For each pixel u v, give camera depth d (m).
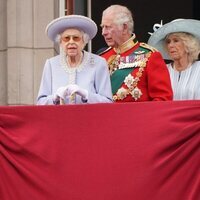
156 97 20.84
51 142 18.33
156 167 17.84
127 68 21.36
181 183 17.75
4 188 18.28
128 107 18.25
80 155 18.19
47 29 20.25
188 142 17.88
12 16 29.98
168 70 21.70
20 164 18.27
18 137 18.44
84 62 20.06
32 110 18.55
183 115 18.02
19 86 29.81
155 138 17.98
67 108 18.42
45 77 20.20
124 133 18.14
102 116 18.30
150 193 17.78
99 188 17.97
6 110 18.62
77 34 19.81
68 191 18.05
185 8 33.09
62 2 31.28
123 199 17.88
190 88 21.56
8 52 29.91
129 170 17.94
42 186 18.11
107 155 18.11
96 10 32.78
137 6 33.06
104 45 32.12
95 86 19.95
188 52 21.72
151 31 33.06
